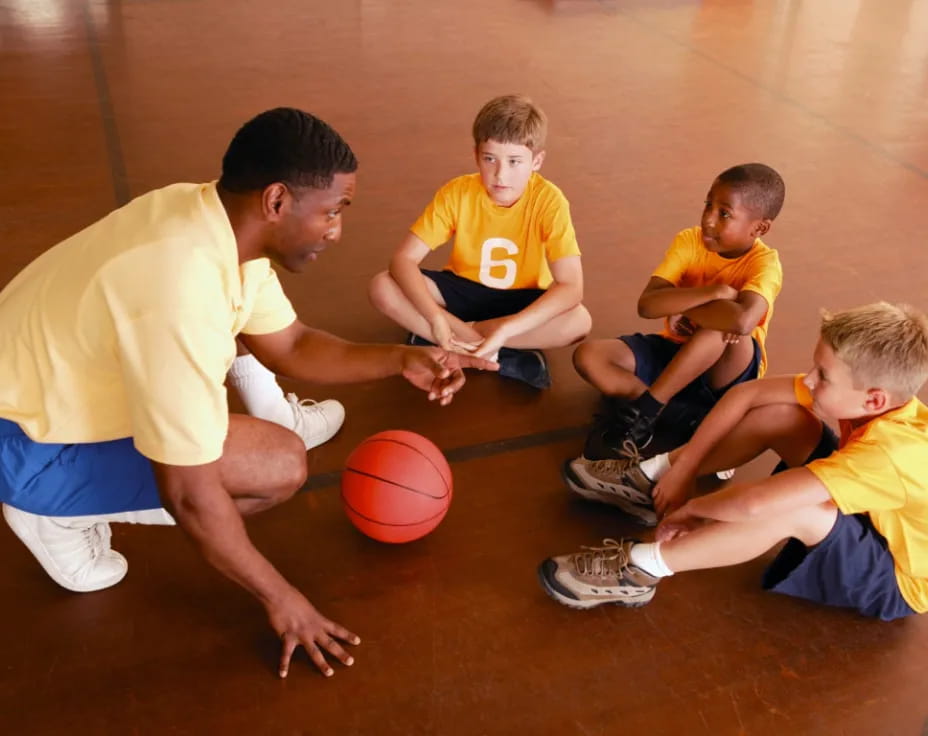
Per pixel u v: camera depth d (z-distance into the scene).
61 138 4.16
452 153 4.28
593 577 2.00
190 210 1.49
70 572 1.94
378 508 2.03
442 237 2.71
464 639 1.95
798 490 1.79
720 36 6.34
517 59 5.62
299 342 2.03
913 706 1.87
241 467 1.87
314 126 1.47
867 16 7.05
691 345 2.41
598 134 4.60
